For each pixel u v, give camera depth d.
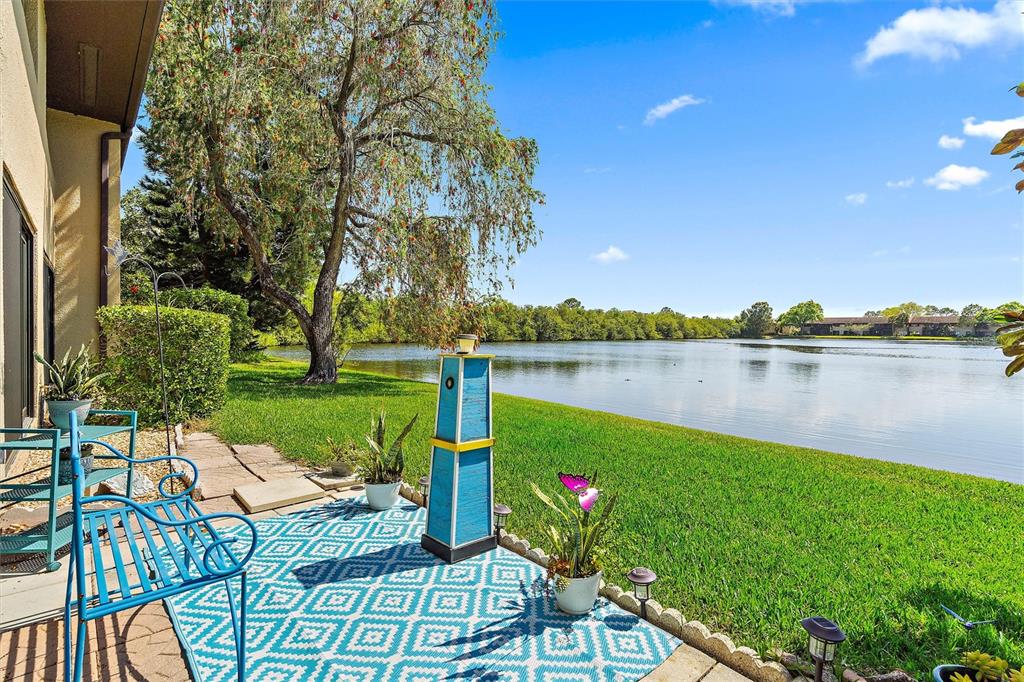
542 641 2.51
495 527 3.70
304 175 12.27
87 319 8.92
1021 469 8.04
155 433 6.82
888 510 4.92
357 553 3.44
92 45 6.72
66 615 1.92
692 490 5.32
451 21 11.70
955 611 3.00
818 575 3.45
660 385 19.78
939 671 2.11
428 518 3.55
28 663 2.22
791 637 2.64
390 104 12.46
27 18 5.41
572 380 21.19
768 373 26.30
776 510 4.77
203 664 2.26
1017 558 3.85
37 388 5.76
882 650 2.59
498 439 7.60
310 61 10.99
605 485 5.39
